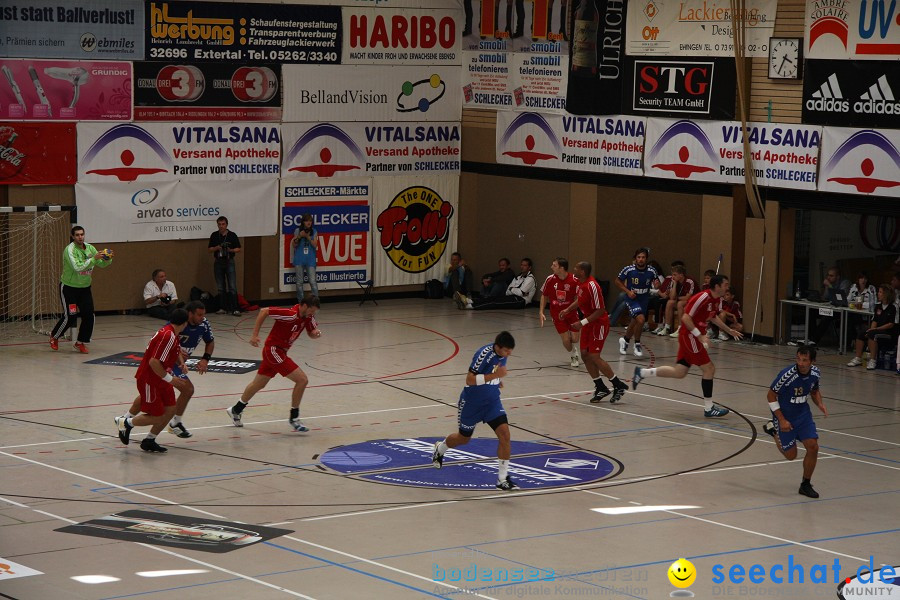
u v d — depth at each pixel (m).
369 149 31.47
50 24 26.78
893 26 23.42
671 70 27.42
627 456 16.88
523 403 20.31
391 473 15.78
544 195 30.80
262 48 29.58
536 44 30.36
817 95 24.83
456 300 31.44
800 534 13.30
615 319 27.27
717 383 22.22
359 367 23.20
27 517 13.49
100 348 24.56
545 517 13.84
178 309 16.38
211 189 29.38
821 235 27.70
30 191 27.02
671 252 28.81
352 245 31.61
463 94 32.59
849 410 20.19
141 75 28.09
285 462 16.25
